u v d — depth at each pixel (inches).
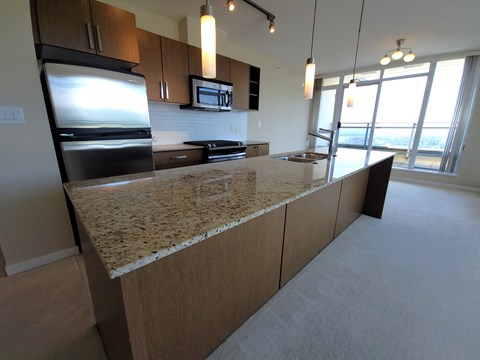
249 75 150.4
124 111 81.7
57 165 70.3
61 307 55.7
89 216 30.9
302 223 62.4
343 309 54.7
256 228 45.9
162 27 115.0
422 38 132.9
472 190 160.1
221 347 44.4
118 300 27.8
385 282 64.5
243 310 48.5
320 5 99.7
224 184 48.1
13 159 63.4
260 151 157.4
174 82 111.0
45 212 70.4
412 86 183.2
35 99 64.0
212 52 53.7
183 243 24.5
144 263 21.7
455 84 165.5
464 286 63.2
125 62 88.4
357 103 214.5
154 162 102.3
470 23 112.5
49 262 73.2
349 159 88.9
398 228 99.4
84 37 75.8
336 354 43.9
